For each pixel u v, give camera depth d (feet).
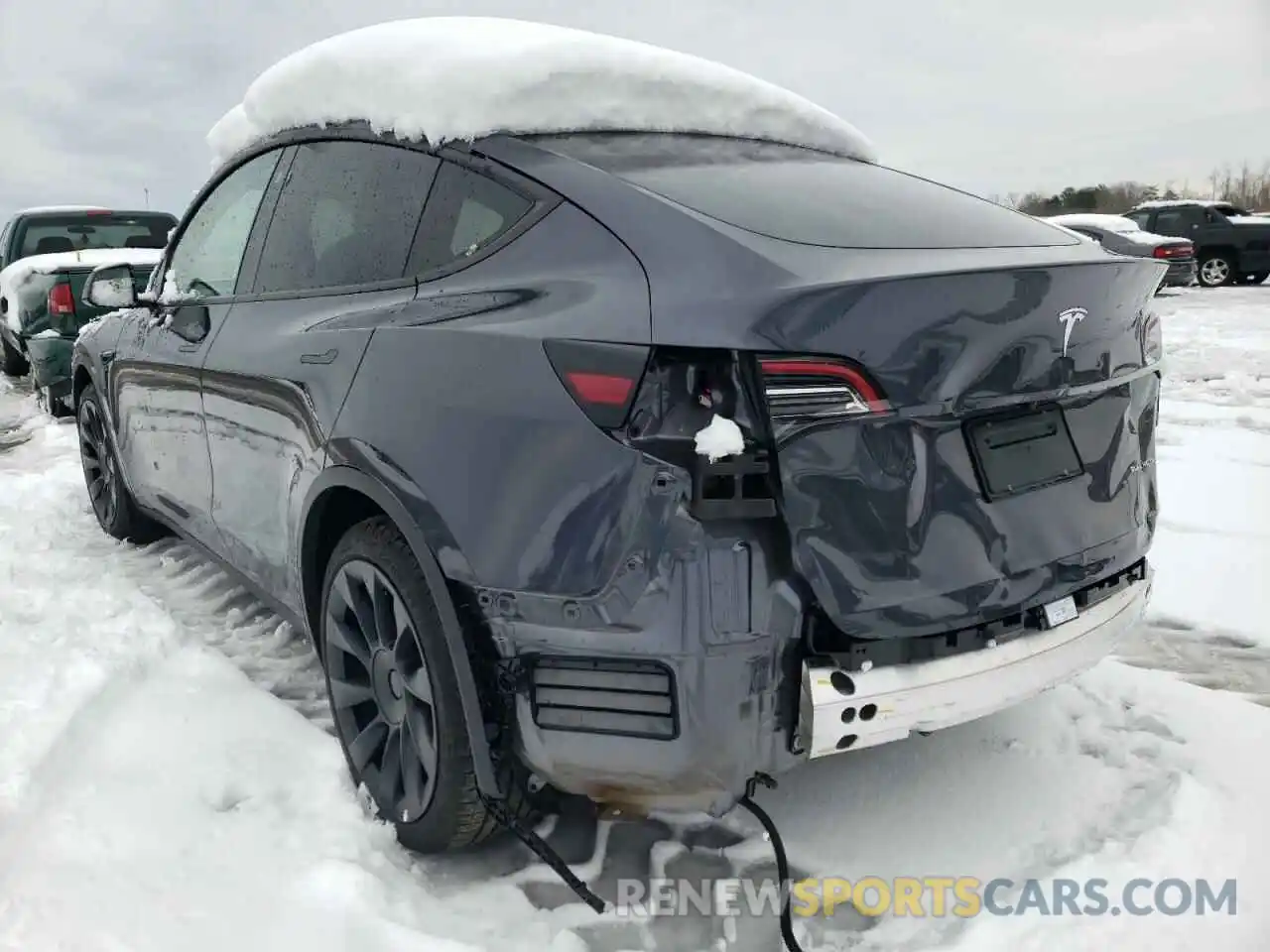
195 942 6.37
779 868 6.81
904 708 6.14
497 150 7.66
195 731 9.02
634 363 5.96
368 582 7.52
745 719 5.97
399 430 7.09
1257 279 66.03
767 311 5.82
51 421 25.13
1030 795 8.22
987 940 6.59
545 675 6.34
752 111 9.08
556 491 6.15
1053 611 6.77
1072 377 6.78
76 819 7.59
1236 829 7.61
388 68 8.79
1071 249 7.70
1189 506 15.97
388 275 8.23
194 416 10.81
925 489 6.16
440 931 6.71
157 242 33.35
